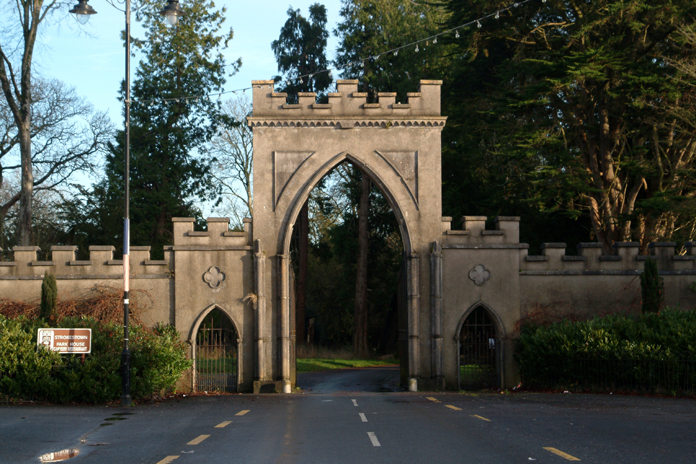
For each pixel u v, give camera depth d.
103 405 16.23
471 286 20.36
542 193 26.50
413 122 20.83
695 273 20.48
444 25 32.09
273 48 44.62
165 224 40.28
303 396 18.58
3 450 9.80
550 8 27.48
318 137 20.88
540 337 19.11
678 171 25.25
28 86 29.28
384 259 46.69
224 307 20.30
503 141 28.70
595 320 19.23
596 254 20.61
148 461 8.87
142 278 20.34
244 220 20.55
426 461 8.55
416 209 20.67
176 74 40.56
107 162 39.91
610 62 24.20
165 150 39.34
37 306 20.00
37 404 16.28
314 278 53.91
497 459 8.59
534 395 17.75
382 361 39.00
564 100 28.00
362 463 8.49
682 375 17.28
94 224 40.62
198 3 41.16
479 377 20.48
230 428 11.88
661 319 18.38
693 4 23.09
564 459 8.55
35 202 41.84
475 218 20.66
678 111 25.20
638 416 12.88
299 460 8.77
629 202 27.73
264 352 20.02
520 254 20.59
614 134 27.42
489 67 33.25
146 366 17.23
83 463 8.78
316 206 51.31
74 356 17.11
